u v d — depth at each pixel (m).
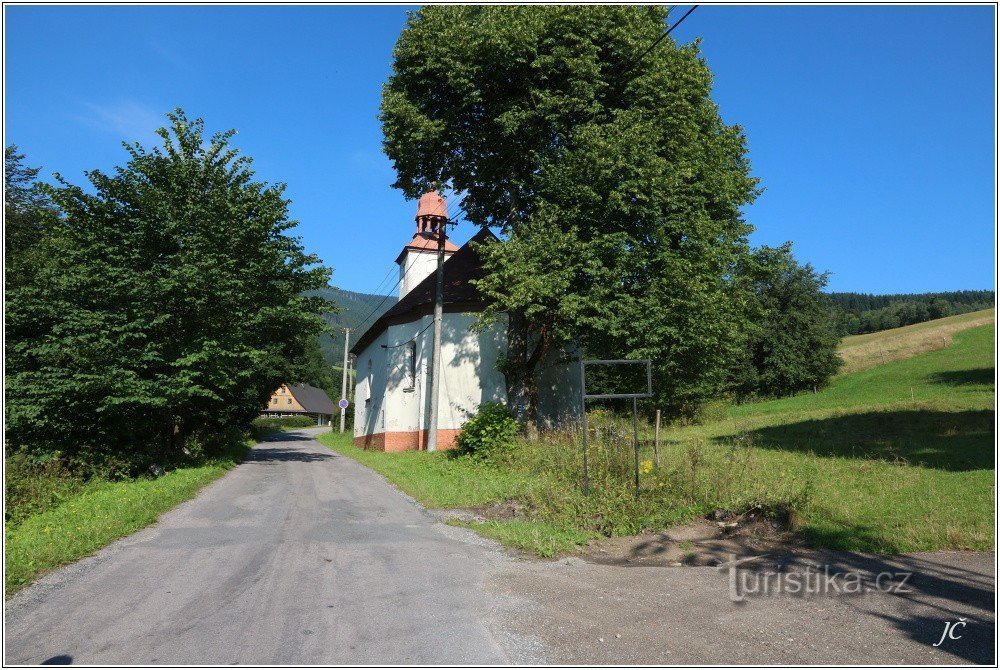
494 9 19.12
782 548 7.70
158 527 9.00
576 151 18.19
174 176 17.41
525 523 9.05
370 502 11.52
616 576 6.48
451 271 29.05
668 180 17.72
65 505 10.77
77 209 16.62
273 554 7.28
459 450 18.53
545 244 18.16
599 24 18.89
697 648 4.54
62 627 4.87
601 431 12.84
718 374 18.75
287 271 19.58
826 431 21.16
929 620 5.14
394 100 19.56
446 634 4.75
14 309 15.62
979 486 10.55
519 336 22.31
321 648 4.46
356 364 41.03
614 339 18.81
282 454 26.97
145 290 15.95
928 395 32.00
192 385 16.55
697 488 10.16
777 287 43.88
